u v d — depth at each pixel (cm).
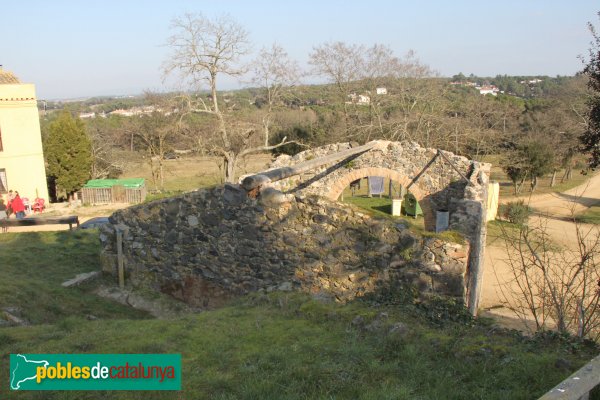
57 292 802
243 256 793
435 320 590
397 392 383
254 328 558
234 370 443
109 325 597
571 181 3145
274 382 410
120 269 889
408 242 663
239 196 785
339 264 712
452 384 404
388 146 1408
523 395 379
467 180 1262
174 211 846
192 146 2805
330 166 1452
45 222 1398
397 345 484
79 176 2720
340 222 707
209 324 579
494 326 592
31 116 2330
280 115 3178
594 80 880
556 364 420
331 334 532
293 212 743
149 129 3103
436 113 2722
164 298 850
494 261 1418
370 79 2759
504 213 1958
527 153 2609
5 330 562
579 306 564
